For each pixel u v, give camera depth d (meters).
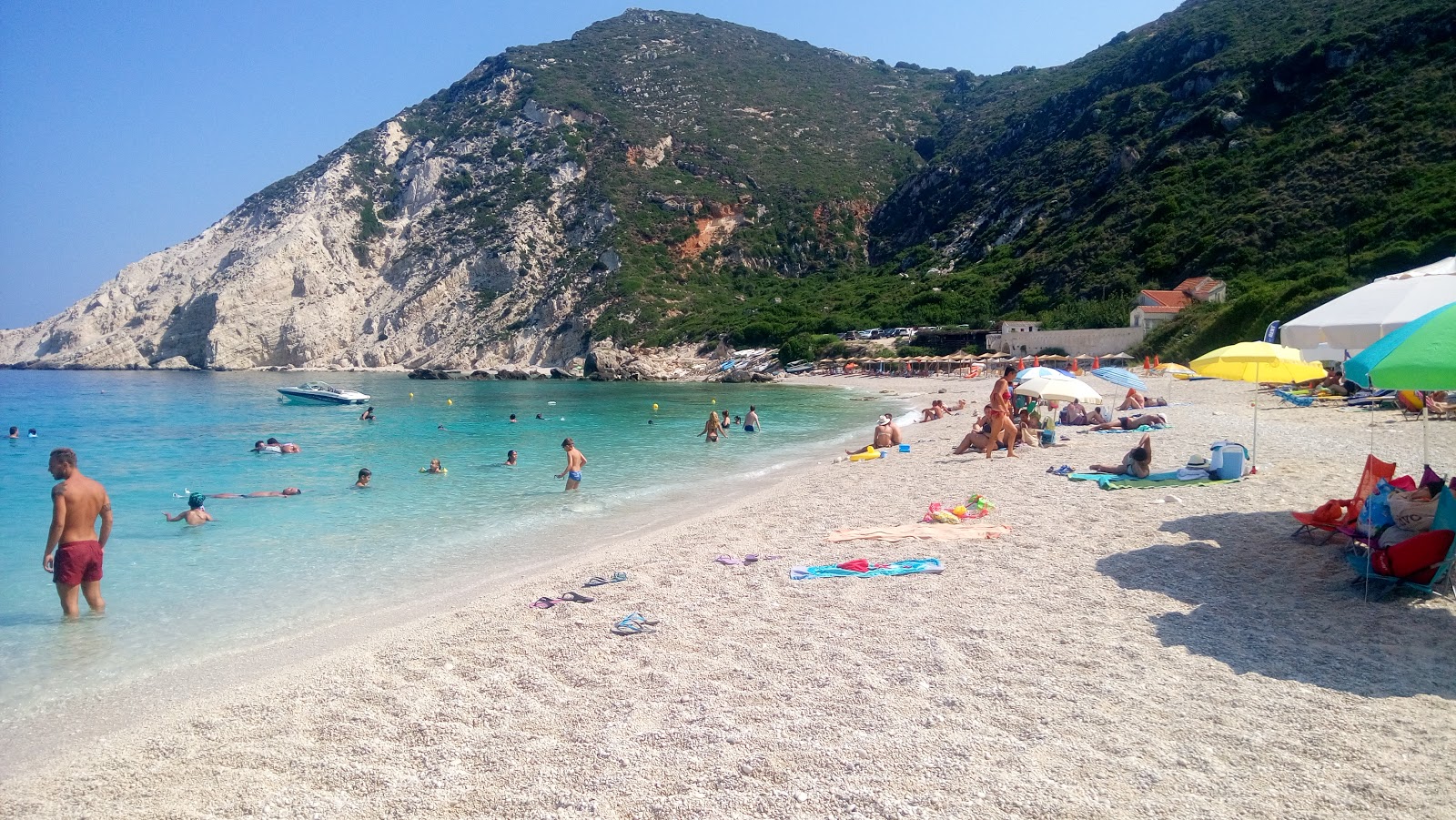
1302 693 5.32
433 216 110.00
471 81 141.25
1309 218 51.31
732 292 92.75
